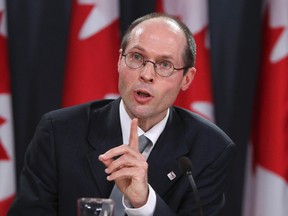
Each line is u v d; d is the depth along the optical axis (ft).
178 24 17.38
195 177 18.29
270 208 27.17
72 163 17.88
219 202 18.72
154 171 17.92
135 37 16.87
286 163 27.27
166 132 18.44
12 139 26.48
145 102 16.90
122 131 18.19
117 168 15.67
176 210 17.98
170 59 16.85
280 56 27.02
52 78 26.55
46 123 18.51
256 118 27.94
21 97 26.55
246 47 26.94
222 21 26.86
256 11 26.84
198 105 26.89
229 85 26.99
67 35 26.50
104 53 26.68
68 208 17.76
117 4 26.76
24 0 26.43
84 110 18.94
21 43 26.48
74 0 26.73
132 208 16.22
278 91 27.02
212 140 18.93
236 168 27.12
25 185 18.06
